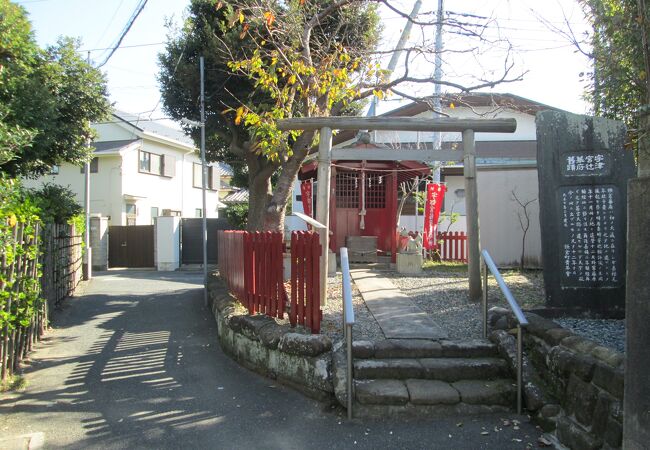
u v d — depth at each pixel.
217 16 10.33
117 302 10.26
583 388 3.54
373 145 9.98
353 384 4.34
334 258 9.09
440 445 3.72
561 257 5.72
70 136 10.00
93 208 21.00
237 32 9.46
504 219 9.32
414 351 4.70
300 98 8.55
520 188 9.29
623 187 5.63
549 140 5.81
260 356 5.36
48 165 10.40
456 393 4.21
